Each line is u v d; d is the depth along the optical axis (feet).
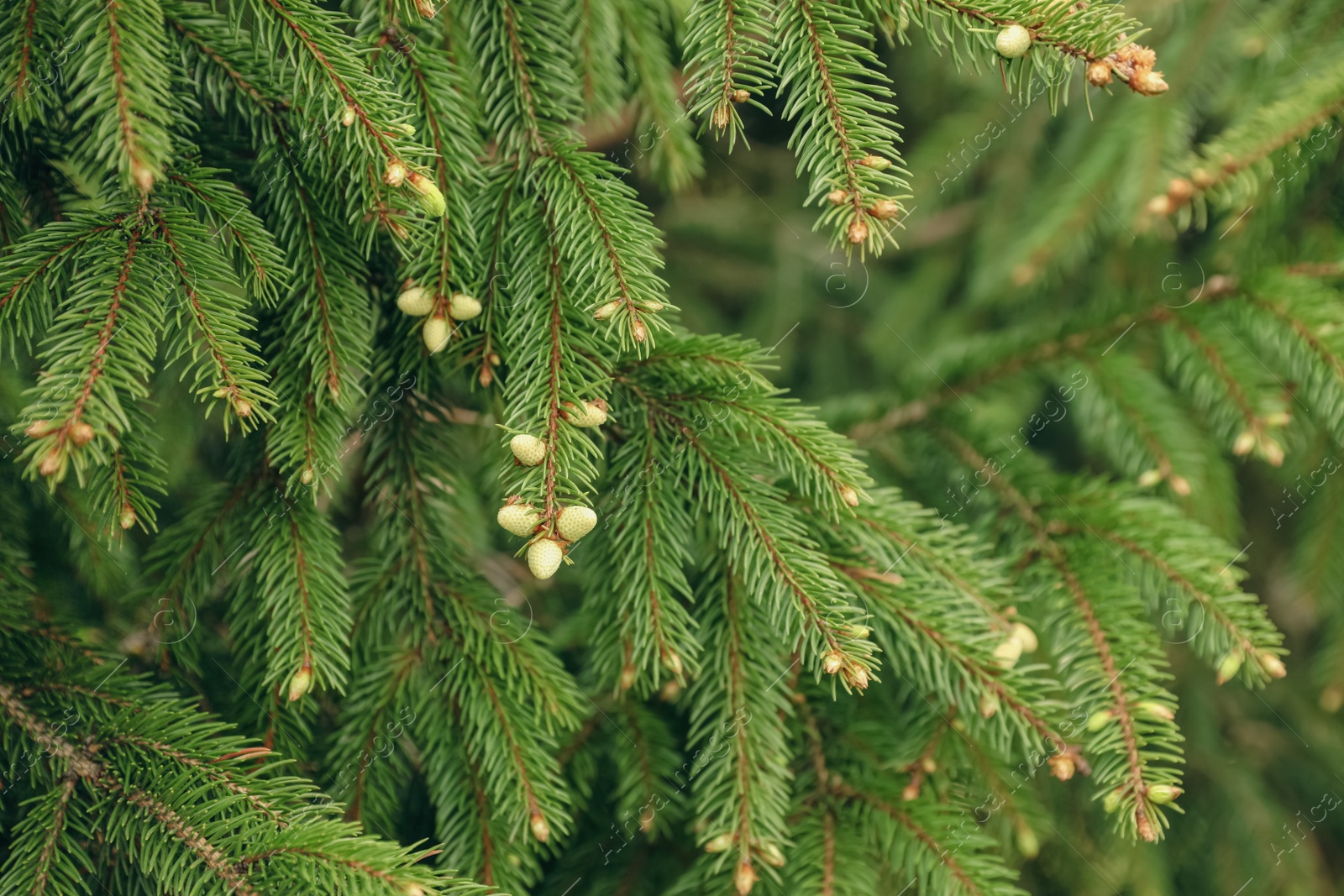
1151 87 3.04
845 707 3.38
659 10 3.47
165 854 3.09
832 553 3.32
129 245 3.06
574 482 3.07
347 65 3.07
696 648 3.20
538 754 3.23
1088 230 4.48
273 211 3.18
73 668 3.20
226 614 3.27
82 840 3.13
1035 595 3.41
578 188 3.16
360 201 3.15
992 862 3.25
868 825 3.29
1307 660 5.01
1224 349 3.57
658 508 3.23
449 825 3.24
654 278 3.11
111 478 3.08
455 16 3.22
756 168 5.92
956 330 5.27
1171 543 3.39
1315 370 3.47
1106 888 3.63
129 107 3.00
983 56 3.10
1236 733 4.65
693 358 3.23
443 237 3.15
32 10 3.06
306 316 3.17
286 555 3.21
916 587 3.30
